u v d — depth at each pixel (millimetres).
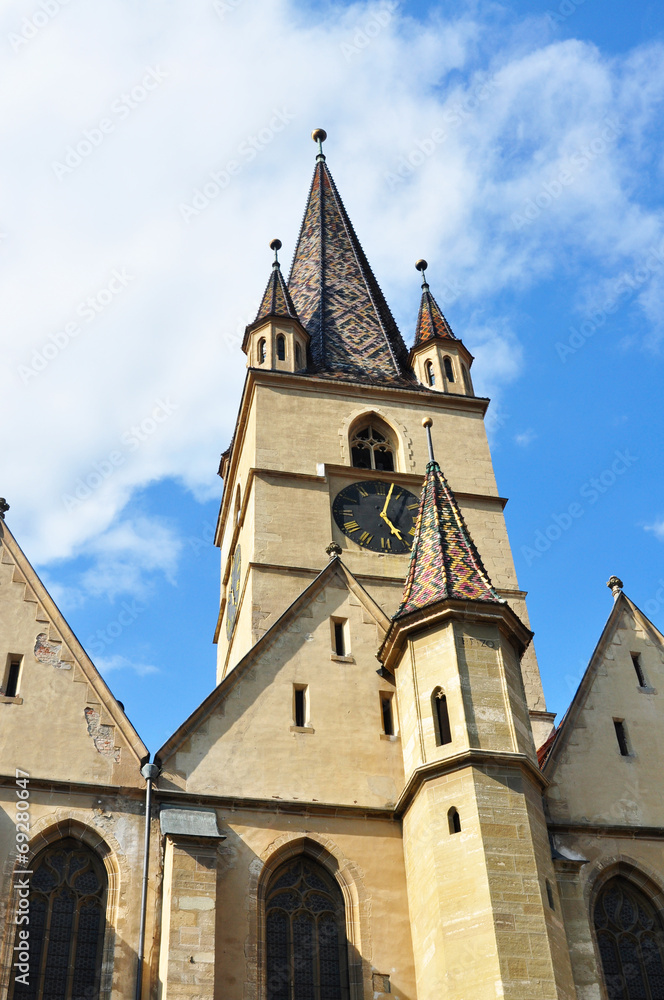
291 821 36594
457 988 31984
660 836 37812
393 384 63656
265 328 64000
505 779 35344
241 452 61688
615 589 44000
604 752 39594
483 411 62844
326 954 34844
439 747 36375
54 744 36500
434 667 38000
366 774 38125
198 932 32906
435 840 34625
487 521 58188
